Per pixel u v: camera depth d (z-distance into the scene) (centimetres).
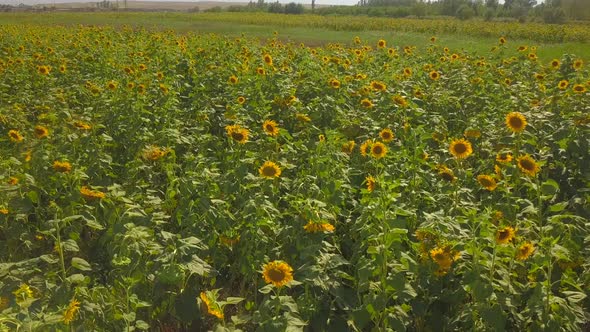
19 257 510
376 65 1264
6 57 1340
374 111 798
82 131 701
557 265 442
